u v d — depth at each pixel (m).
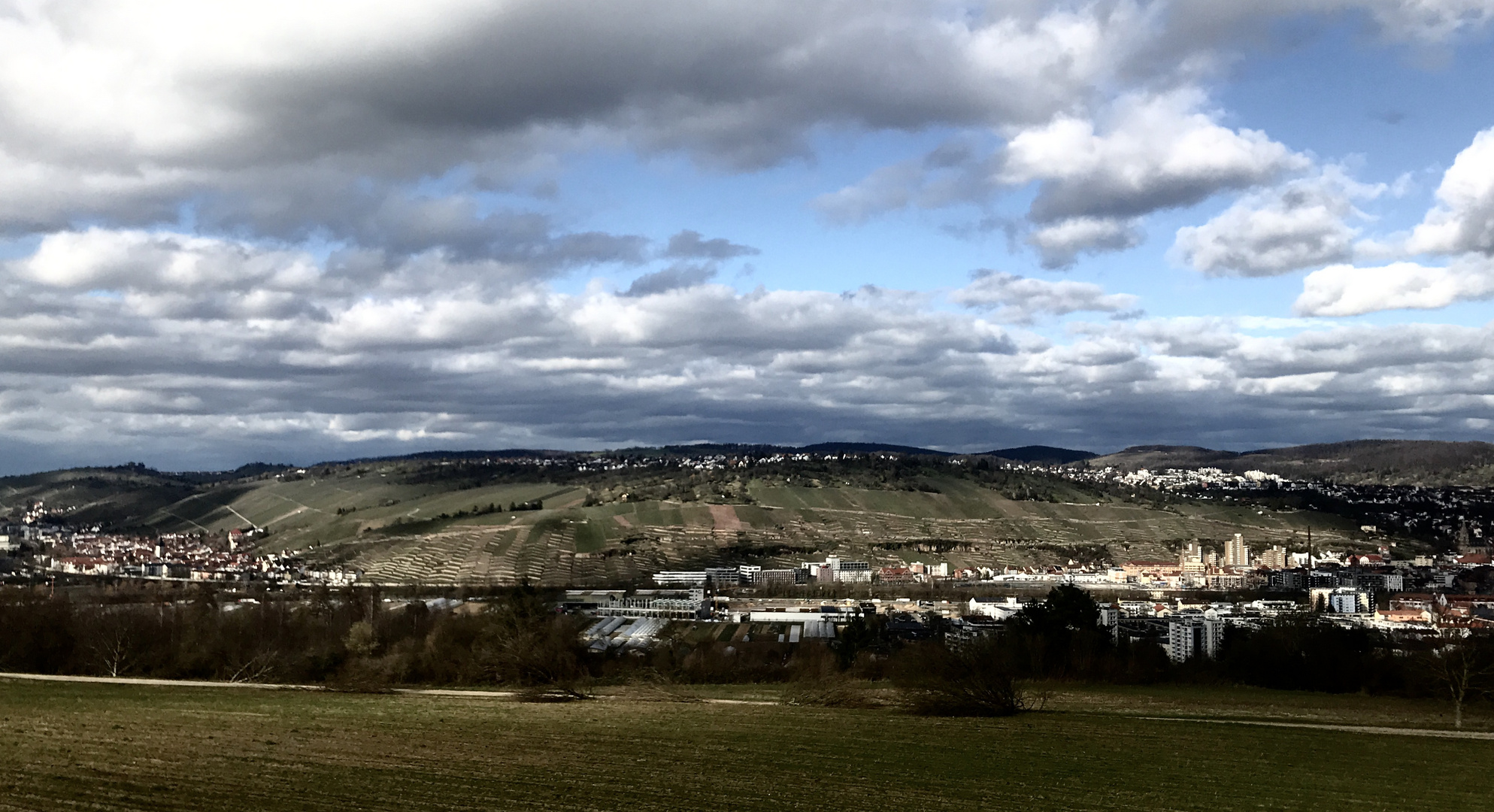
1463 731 60.06
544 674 85.62
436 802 34.91
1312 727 60.12
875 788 39.41
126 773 38.09
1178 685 90.19
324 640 113.12
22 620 104.19
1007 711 62.53
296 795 35.41
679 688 79.12
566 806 34.84
